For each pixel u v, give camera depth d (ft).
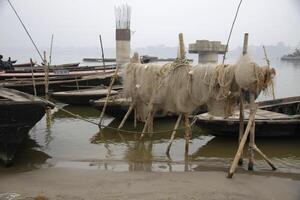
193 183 28.30
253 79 28.71
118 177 29.78
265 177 30.12
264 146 41.06
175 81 35.94
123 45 104.06
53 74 81.92
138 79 42.52
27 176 30.01
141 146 41.27
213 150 39.63
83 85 79.15
